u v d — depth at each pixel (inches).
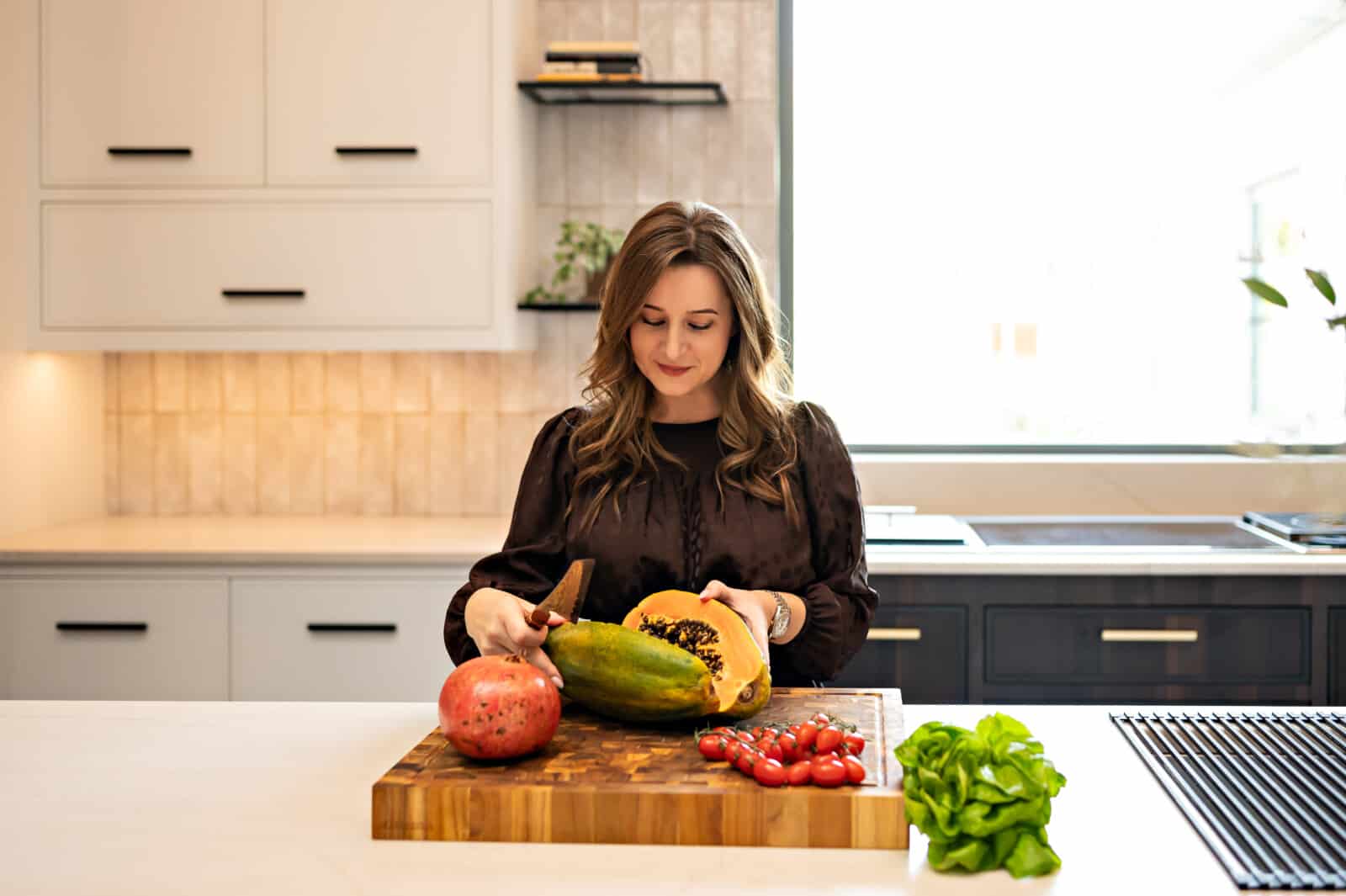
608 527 65.3
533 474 67.9
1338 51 137.5
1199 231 144.0
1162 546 113.3
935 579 107.0
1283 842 43.6
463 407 134.1
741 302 61.9
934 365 141.3
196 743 55.5
